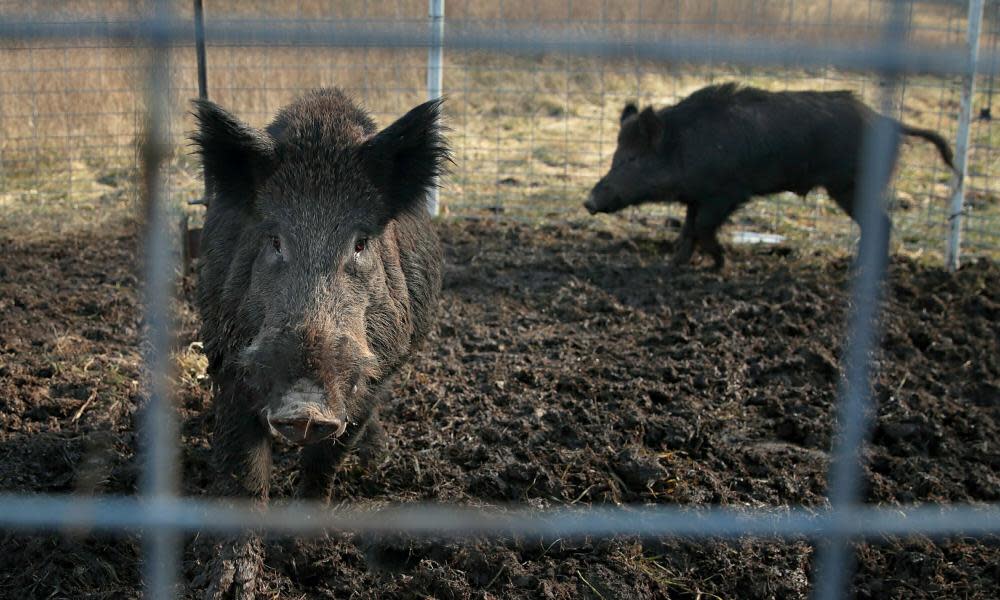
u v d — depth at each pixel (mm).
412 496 3039
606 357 3891
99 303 4219
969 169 6973
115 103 6582
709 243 5164
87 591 2695
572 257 5336
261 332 2477
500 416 3400
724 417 3488
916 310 4523
